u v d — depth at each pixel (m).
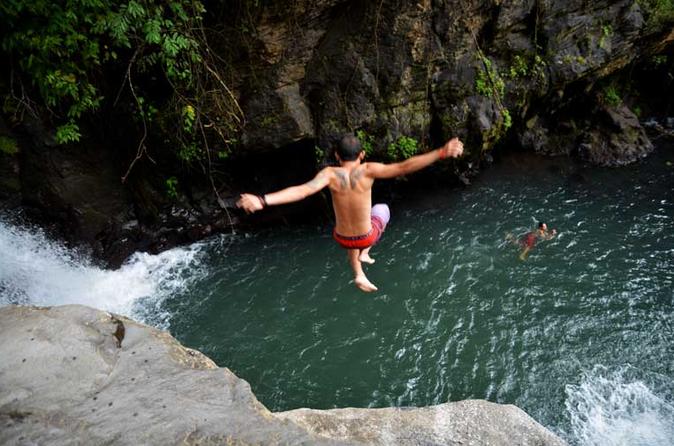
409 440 4.60
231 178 12.77
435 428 4.75
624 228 12.57
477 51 12.35
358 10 11.01
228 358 10.05
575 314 10.48
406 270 11.74
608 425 8.51
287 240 12.76
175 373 4.73
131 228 12.62
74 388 4.56
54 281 11.57
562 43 13.18
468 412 4.96
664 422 8.49
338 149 4.55
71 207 12.00
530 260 11.82
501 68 13.03
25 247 11.88
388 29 11.20
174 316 10.95
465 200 13.70
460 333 10.27
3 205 11.79
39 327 5.11
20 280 11.45
